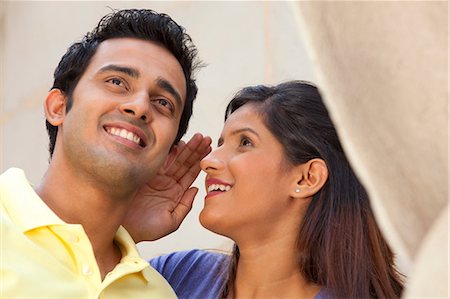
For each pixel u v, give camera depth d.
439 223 0.45
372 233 1.76
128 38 1.74
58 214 1.64
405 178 0.49
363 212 1.76
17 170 1.68
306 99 1.79
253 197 1.72
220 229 1.76
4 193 1.61
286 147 1.75
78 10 4.07
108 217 1.65
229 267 1.82
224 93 3.21
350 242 1.73
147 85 1.67
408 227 0.49
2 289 1.38
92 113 1.60
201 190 3.24
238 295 1.78
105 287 1.50
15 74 4.39
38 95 4.25
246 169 1.72
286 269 1.75
